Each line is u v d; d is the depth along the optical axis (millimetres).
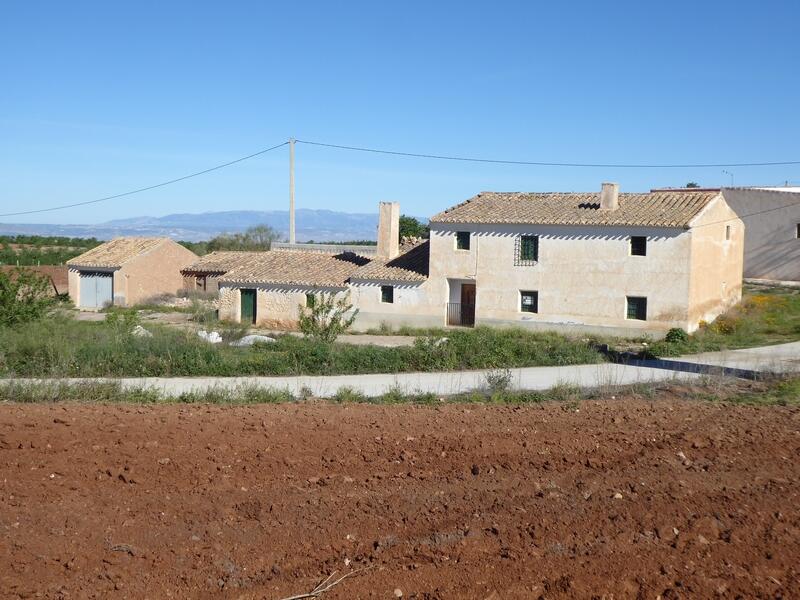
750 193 47375
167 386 19109
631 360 25156
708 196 36188
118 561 7898
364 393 18297
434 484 10375
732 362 24453
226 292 42906
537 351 25078
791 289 44531
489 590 7293
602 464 11359
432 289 38875
